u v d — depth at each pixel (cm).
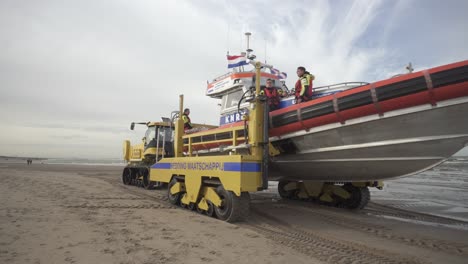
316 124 530
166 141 1155
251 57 796
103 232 470
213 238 450
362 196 734
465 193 1193
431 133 455
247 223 576
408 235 507
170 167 776
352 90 487
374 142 501
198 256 370
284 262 355
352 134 509
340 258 378
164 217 600
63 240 423
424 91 420
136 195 951
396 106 445
